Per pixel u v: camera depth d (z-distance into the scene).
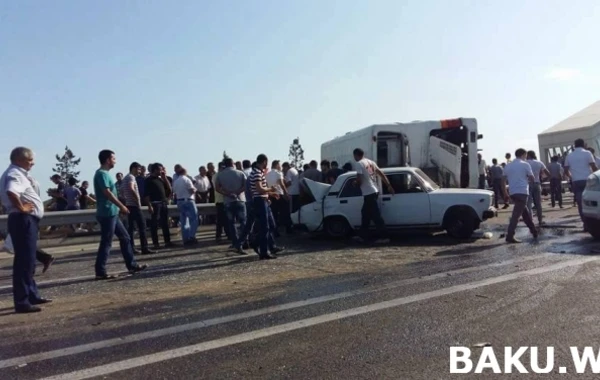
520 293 6.23
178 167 12.85
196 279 8.09
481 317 5.36
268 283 7.50
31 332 5.52
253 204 9.81
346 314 5.68
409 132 15.95
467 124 15.94
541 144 23.70
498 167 20.31
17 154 6.54
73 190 16.39
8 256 12.55
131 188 11.16
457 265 8.20
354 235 12.42
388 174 11.84
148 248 11.78
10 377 4.23
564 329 4.89
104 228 8.46
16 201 6.34
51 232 15.04
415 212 11.52
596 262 7.90
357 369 4.15
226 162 10.67
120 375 4.21
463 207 11.32
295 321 5.51
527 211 10.90
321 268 8.55
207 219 17.12
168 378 4.11
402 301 6.11
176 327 5.48
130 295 7.14
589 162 12.16
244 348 4.73
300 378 4.01
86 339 5.20
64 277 8.88
